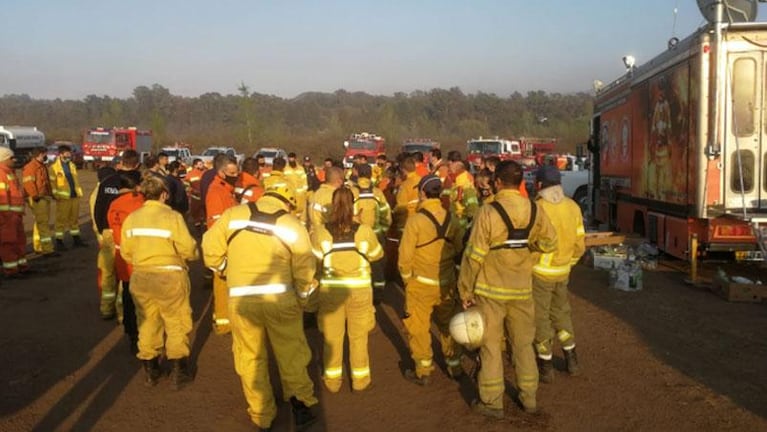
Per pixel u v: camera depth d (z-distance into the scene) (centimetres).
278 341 532
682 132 1036
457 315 557
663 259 1223
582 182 2181
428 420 562
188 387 644
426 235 613
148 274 614
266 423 536
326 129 8669
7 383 650
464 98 11312
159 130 6894
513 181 543
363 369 624
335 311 612
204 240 533
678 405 582
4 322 859
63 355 732
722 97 959
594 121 1677
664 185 1120
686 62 1016
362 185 964
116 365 702
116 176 856
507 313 558
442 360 712
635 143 1286
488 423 552
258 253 518
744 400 590
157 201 623
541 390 620
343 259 605
